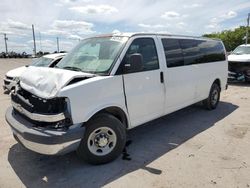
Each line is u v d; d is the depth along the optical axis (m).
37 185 3.57
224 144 4.88
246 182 3.58
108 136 4.13
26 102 3.85
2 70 22.86
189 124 6.10
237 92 9.98
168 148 4.73
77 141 3.65
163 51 5.14
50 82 3.71
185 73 5.76
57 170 3.96
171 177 3.71
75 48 5.10
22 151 4.64
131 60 4.14
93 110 3.83
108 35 4.83
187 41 5.96
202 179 3.65
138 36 4.67
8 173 3.89
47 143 3.45
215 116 6.74
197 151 4.58
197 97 6.48
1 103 8.62
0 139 5.23
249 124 6.05
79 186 3.53
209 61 6.86
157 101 5.01
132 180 3.65
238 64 11.52
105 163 4.13
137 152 4.56
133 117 4.55
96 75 4.07
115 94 4.14
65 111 3.56
